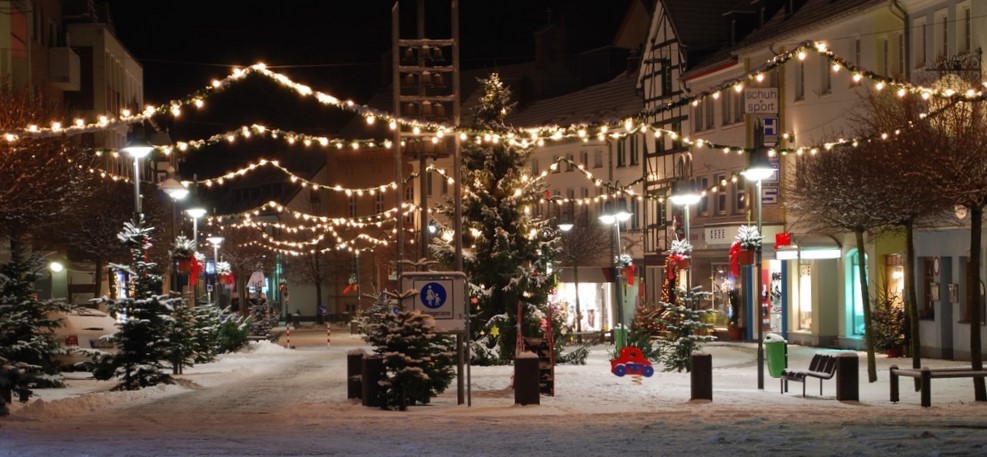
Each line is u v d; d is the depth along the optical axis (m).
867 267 42.81
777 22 52.03
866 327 29.28
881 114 31.70
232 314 51.12
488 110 37.66
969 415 19.25
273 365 39.84
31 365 23.84
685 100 24.73
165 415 21.69
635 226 68.12
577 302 57.22
